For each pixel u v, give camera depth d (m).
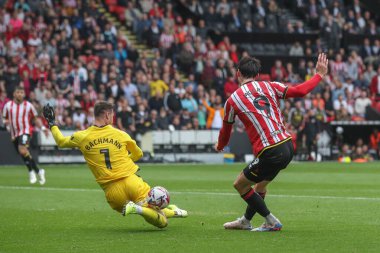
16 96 41.38
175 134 66.44
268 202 30.20
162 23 76.56
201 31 77.62
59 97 62.38
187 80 73.81
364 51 83.06
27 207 28.67
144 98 67.56
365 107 74.62
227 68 73.62
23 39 66.25
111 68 66.69
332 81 76.38
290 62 78.75
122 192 21.64
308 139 69.75
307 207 28.31
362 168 56.16
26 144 41.25
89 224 23.44
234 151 67.75
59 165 61.66
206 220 24.31
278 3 88.31
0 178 45.28
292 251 17.95
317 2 88.00
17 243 19.62
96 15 72.44
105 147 21.72
